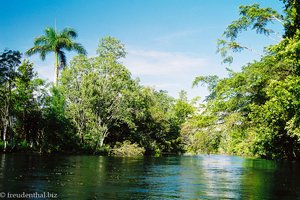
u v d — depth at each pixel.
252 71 25.62
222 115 28.02
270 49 16.67
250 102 26.97
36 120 45.53
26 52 54.59
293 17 15.88
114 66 51.09
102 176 17.09
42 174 16.75
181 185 14.61
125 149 54.09
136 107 56.62
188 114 78.50
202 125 28.53
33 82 44.78
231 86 27.02
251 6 27.08
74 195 10.98
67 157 36.94
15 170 18.17
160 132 69.12
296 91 15.44
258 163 35.09
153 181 15.87
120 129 60.72
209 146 28.89
